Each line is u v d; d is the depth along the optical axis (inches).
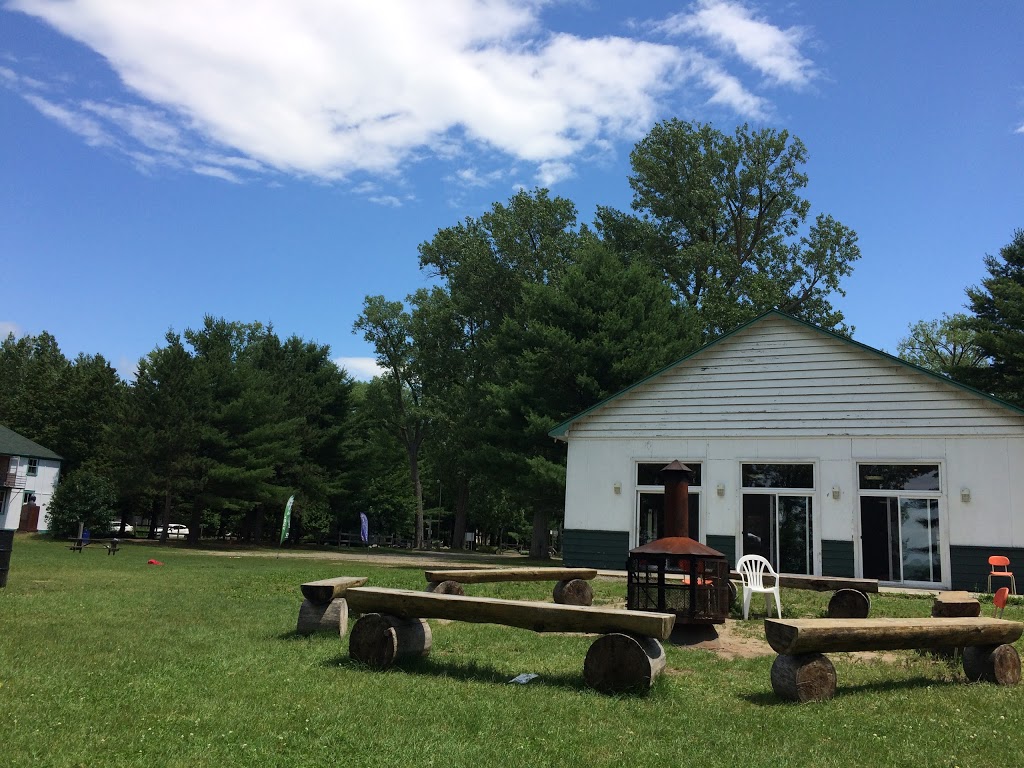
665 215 1763.0
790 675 243.6
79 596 469.7
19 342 3203.7
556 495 1135.6
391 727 198.1
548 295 1206.3
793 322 762.8
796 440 744.3
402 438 2352.4
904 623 256.2
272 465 1706.4
